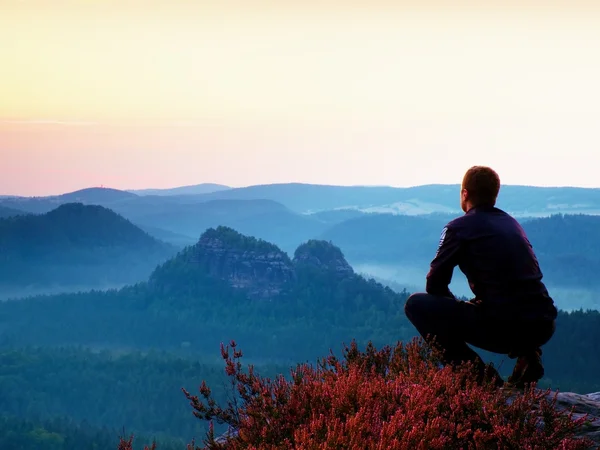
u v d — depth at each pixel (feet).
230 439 19.84
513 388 23.16
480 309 23.27
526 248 23.07
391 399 20.27
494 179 23.94
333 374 22.26
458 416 19.83
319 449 16.81
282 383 20.92
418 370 22.56
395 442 16.75
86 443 602.44
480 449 18.37
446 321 23.76
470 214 23.75
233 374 21.33
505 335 23.03
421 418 19.16
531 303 22.74
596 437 19.93
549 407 19.66
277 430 19.20
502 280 22.80
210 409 20.98
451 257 23.59
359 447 16.81
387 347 24.85
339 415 19.47
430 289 24.29
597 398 24.04
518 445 18.34
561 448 18.28
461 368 22.97
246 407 20.72
